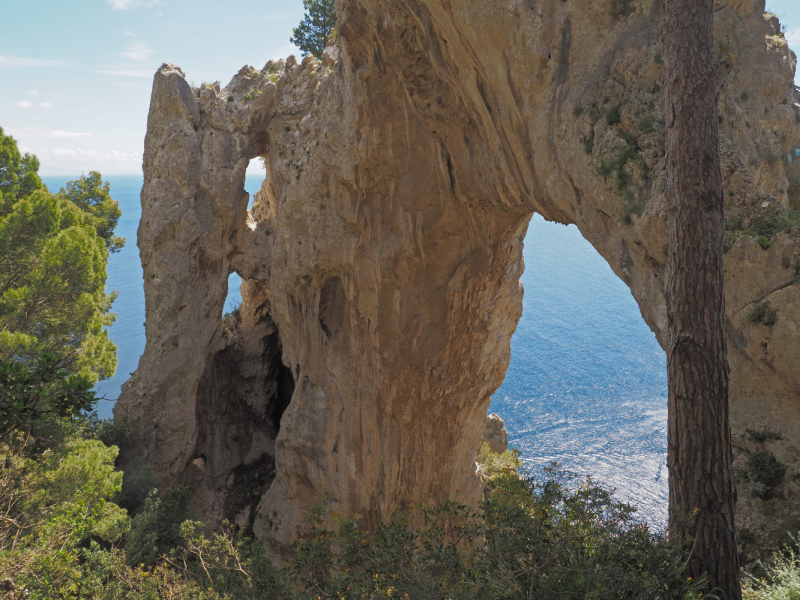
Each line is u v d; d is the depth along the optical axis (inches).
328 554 358.6
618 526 237.9
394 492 893.2
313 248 847.1
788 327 269.7
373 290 802.2
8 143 739.4
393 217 762.8
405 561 299.9
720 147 323.9
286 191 872.3
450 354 857.5
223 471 1155.9
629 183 357.7
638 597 217.3
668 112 262.5
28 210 662.5
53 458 523.5
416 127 690.2
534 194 504.4
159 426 996.6
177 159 973.8
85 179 1325.0
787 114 397.4
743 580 280.5
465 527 315.9
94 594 428.8
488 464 1100.5
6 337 578.6
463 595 240.1
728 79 389.1
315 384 908.0
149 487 925.2
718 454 245.4
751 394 292.2
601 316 3550.7
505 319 887.7
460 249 763.4
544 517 240.7
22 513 461.7
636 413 2066.9
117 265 4889.3
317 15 1368.1
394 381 836.0
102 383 2219.5
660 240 329.1
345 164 763.4
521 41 435.5
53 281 657.0
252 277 1059.3
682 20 255.9
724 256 292.0
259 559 431.5
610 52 398.3
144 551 711.7
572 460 1706.4
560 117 421.4
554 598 223.1
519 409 2158.0
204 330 1024.9
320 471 905.5
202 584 484.7
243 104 1005.2
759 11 418.0
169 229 981.2
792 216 304.0
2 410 355.9
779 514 284.0
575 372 2544.3
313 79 961.5
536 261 5575.8
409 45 585.0
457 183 680.4
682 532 248.7
